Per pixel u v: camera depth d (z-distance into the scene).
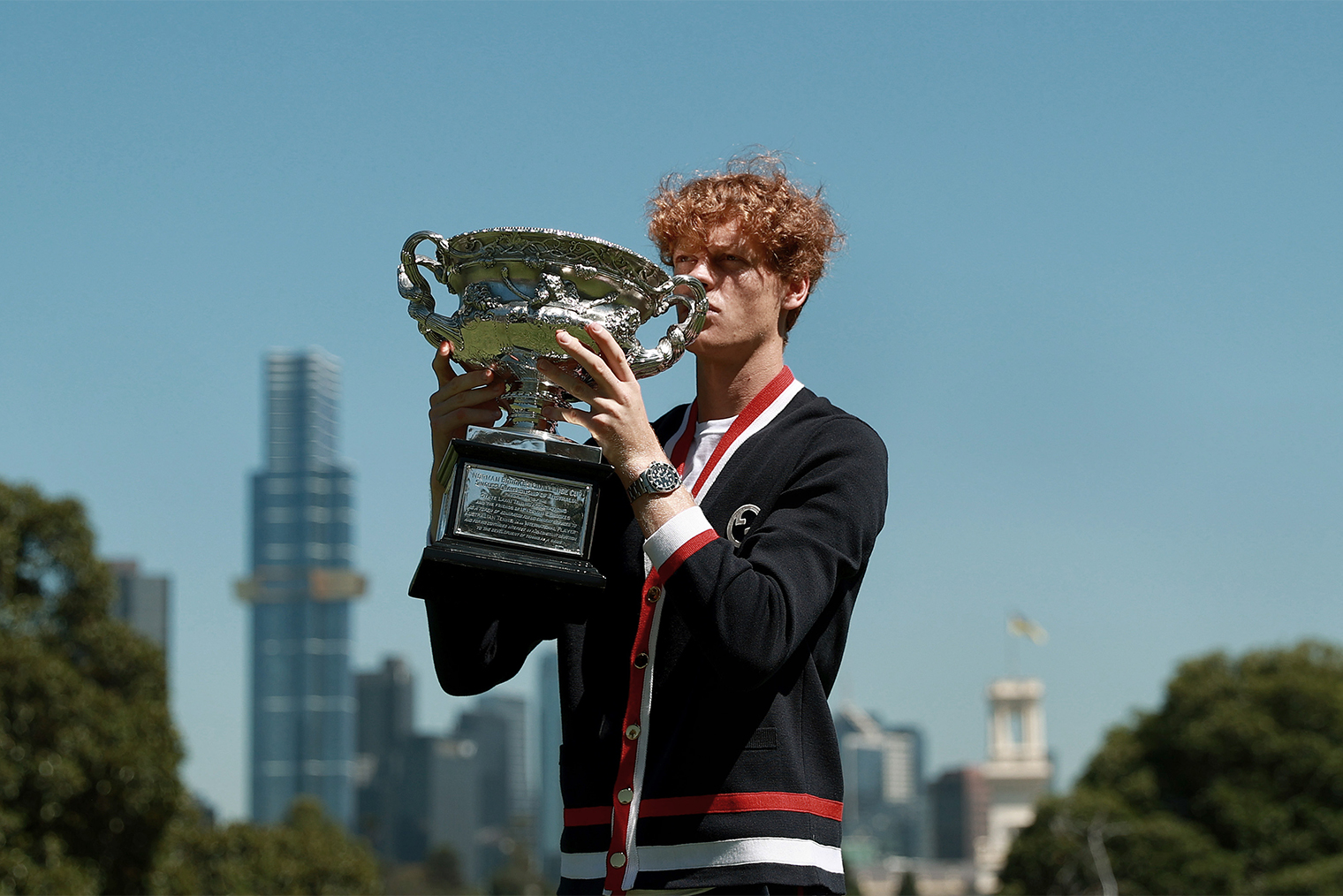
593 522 2.12
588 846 2.14
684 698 2.11
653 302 2.20
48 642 17.78
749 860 2.01
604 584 2.08
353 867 32.84
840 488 2.17
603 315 2.14
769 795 2.04
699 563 1.97
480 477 2.10
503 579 2.10
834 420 2.28
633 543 2.22
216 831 25.95
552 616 2.22
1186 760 31.55
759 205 2.30
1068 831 30.64
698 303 2.21
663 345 2.23
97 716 17.03
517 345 2.15
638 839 2.07
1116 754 32.53
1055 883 31.22
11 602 17.73
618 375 2.11
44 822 16.47
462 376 2.26
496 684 2.44
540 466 2.12
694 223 2.30
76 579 18.28
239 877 24.22
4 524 17.92
